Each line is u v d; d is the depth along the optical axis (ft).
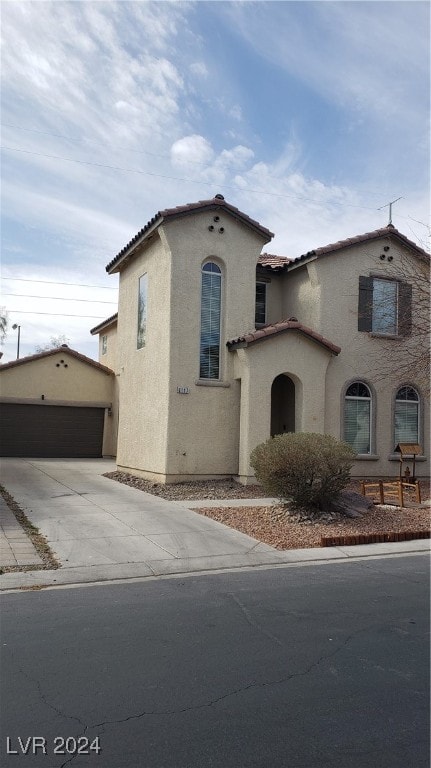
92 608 21.13
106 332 91.09
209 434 52.24
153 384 54.13
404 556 30.91
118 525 34.50
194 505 41.34
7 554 28.02
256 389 51.47
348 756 12.05
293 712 13.76
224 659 16.70
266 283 62.03
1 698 14.21
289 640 18.31
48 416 81.35
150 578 25.63
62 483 51.34
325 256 57.06
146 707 13.85
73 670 15.76
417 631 19.34
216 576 26.11
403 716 13.69
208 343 53.67
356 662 16.71
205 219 53.47
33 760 11.80
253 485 50.19
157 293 54.44
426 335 57.62
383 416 58.75
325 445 37.88
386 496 49.03
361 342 58.13
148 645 17.62
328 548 31.89
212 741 12.50
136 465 56.90
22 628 18.92
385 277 59.52
